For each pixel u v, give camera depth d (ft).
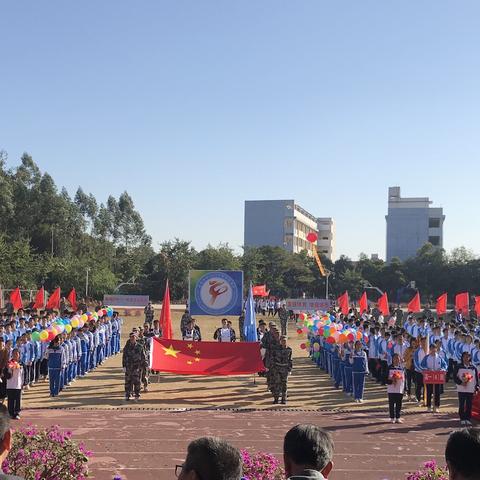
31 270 204.33
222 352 73.41
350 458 45.06
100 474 40.16
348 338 74.90
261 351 74.18
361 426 55.62
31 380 75.97
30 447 29.27
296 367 98.32
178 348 73.72
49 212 270.26
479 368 70.49
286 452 14.49
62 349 70.38
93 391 72.64
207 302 88.12
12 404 56.29
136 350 67.36
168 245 257.75
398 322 148.97
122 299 184.75
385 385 80.18
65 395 69.77
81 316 92.73
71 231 280.31
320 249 447.01
